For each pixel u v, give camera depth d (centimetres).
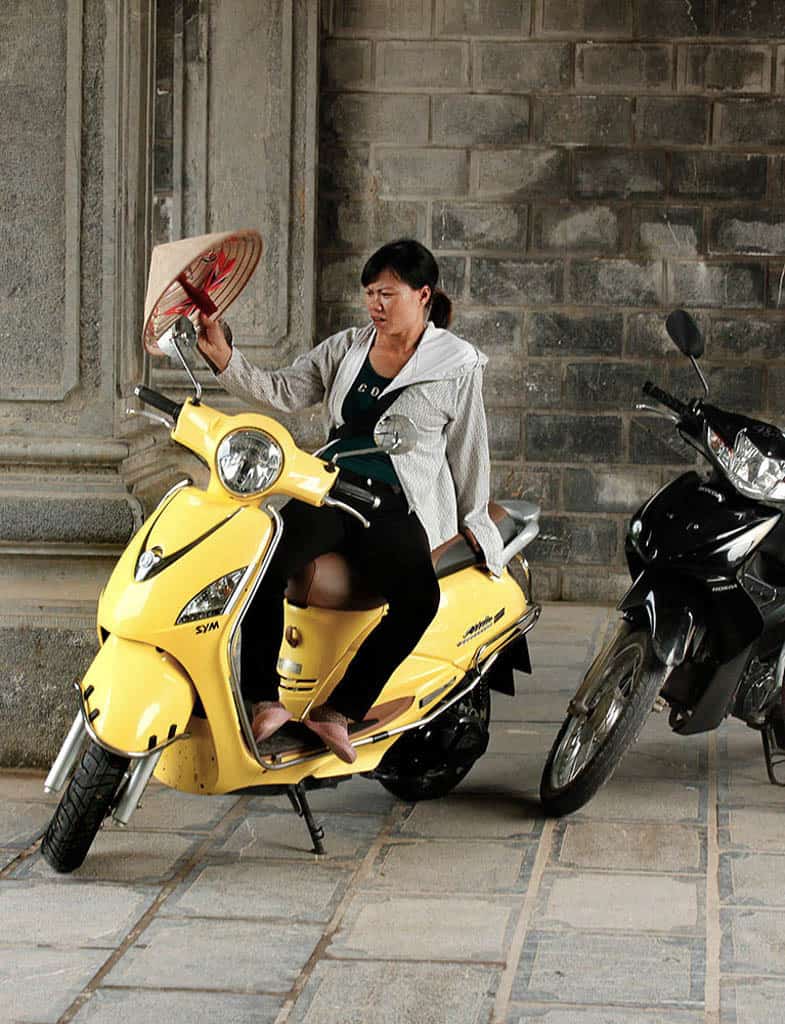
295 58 709
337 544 374
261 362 720
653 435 735
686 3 719
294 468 345
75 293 459
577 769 411
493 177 732
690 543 400
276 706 366
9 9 455
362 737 382
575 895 354
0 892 351
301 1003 293
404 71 729
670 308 732
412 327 386
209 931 329
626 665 407
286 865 373
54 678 448
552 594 747
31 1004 291
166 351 361
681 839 397
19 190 459
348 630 385
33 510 454
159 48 709
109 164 457
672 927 334
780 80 719
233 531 346
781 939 327
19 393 462
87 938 324
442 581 407
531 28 724
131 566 348
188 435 354
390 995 297
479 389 393
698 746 493
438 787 427
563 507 743
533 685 582
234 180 714
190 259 353
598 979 305
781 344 730
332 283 740
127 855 378
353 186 736
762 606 407
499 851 386
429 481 387
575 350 737
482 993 298
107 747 338
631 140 726
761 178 724
